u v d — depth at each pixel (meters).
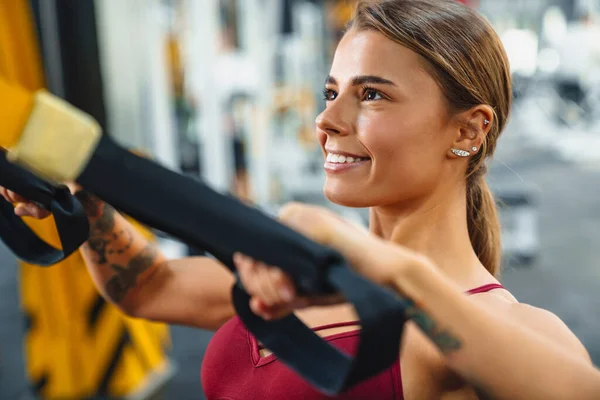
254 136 5.43
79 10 2.79
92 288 2.89
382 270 0.65
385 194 0.96
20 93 0.57
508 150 9.74
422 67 0.93
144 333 3.18
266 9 6.09
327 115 0.96
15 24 2.55
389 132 0.93
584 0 11.99
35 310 2.91
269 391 0.99
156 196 0.59
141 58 3.86
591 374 0.72
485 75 0.98
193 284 1.24
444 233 1.02
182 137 4.81
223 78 5.23
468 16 0.98
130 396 3.01
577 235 5.86
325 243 0.65
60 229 0.77
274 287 0.59
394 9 0.96
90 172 0.59
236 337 1.09
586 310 4.16
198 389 3.20
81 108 2.82
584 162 9.04
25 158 0.58
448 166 0.99
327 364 0.65
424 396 0.92
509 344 0.71
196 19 4.62
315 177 6.54
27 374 3.27
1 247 6.00
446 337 0.70
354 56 0.96
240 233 0.59
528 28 13.74
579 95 11.09
